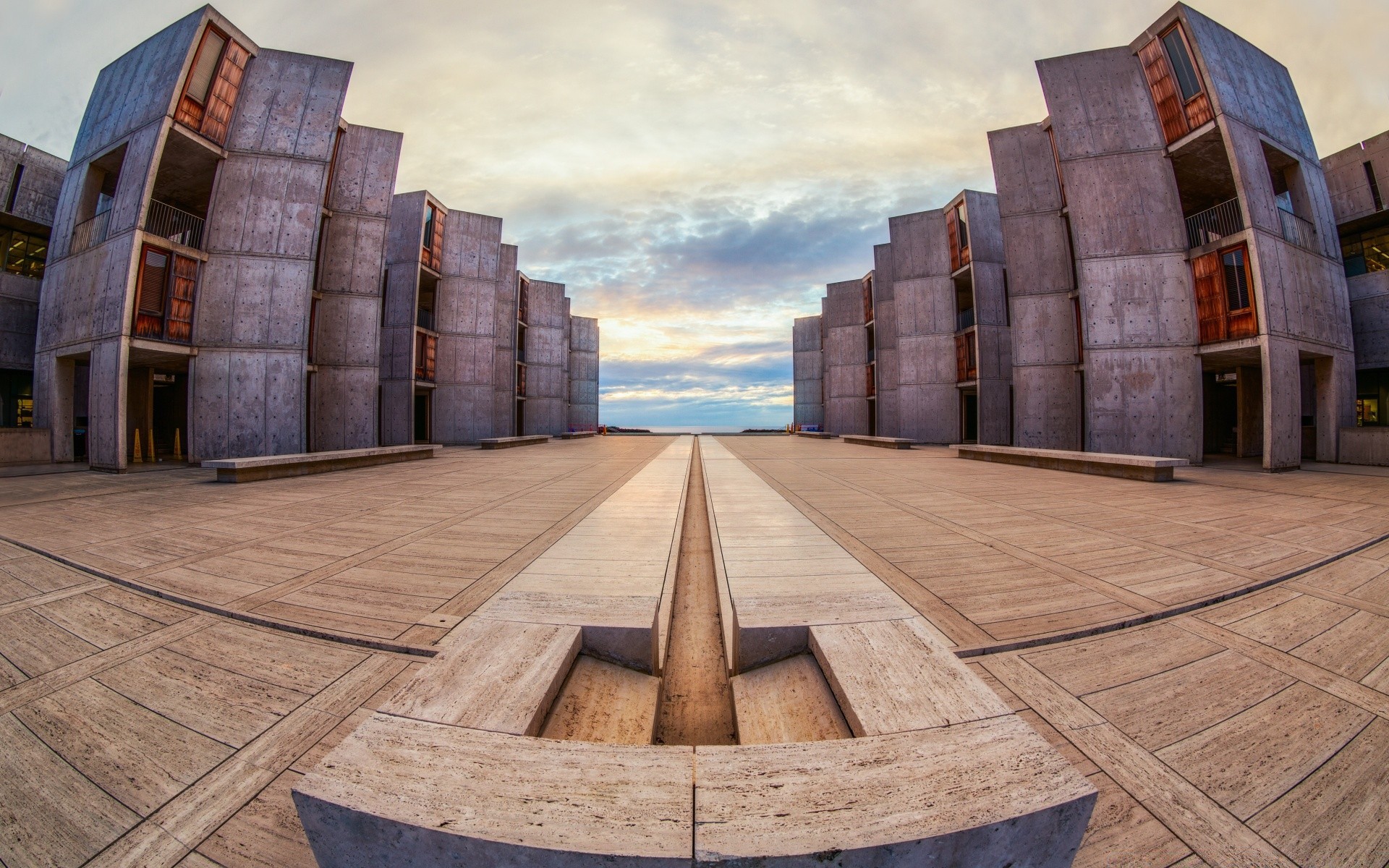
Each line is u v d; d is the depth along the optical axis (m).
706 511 8.27
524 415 35.34
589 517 7.15
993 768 1.56
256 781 2.29
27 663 3.29
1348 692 2.94
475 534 6.19
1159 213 14.90
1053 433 18.89
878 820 1.35
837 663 2.40
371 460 15.00
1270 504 8.20
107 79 15.72
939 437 25.72
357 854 1.43
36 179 17.72
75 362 15.46
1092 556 5.28
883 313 28.86
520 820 1.36
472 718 1.86
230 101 15.52
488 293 26.52
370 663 3.22
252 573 4.77
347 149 19.23
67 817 2.12
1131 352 15.01
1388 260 17.44
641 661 2.95
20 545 5.78
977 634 3.48
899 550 5.46
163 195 17.44
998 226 23.62
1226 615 3.91
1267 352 12.75
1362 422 17.72
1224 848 1.92
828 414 36.28
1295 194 14.95
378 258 19.44
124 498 8.94
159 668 3.20
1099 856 1.87
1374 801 2.13
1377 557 5.34
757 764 1.58
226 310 15.22
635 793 1.46
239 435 15.23
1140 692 2.89
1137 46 15.19
